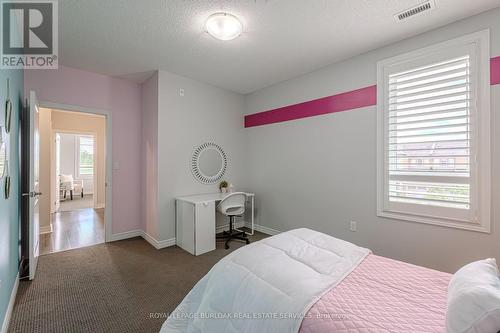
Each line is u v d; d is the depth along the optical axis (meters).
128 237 3.73
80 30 2.29
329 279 1.26
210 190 3.91
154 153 3.40
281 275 1.26
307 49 2.67
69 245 3.38
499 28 1.95
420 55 2.35
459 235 2.15
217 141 4.00
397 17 2.09
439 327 0.92
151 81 3.50
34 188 2.43
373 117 2.68
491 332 0.77
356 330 0.90
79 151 8.15
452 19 2.12
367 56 2.73
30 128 2.33
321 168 3.19
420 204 2.35
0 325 1.55
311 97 3.31
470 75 2.07
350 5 1.95
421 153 2.36
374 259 1.55
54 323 1.74
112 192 3.57
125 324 1.74
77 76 3.24
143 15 2.07
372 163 2.70
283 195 3.71
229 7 1.97
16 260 2.21
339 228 3.00
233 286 1.30
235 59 2.94
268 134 3.95
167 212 3.39
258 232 4.04
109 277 2.45
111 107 3.54
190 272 2.58
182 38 2.46
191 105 3.65
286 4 1.93
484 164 2.02
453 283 1.08
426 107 2.32
